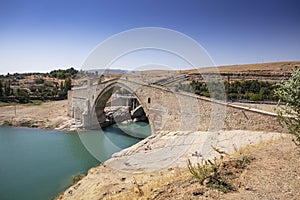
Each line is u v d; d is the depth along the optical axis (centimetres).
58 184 1814
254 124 1984
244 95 3256
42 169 2178
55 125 4609
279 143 1109
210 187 631
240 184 636
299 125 654
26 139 3597
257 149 1030
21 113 5725
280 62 7369
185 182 718
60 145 3155
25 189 1753
